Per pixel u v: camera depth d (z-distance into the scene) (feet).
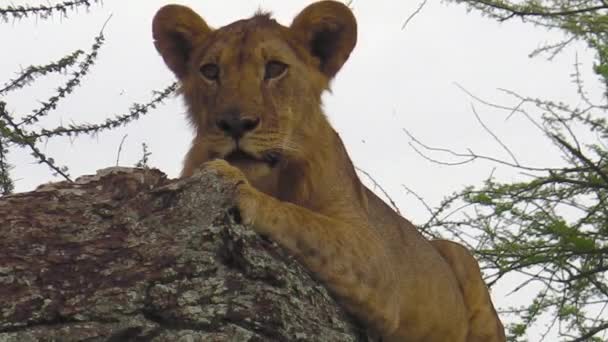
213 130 35.24
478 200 53.16
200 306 28.04
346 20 39.37
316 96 38.37
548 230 53.52
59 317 27.37
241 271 29.14
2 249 28.60
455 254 45.70
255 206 32.14
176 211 29.66
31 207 29.81
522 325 52.75
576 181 54.85
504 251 52.75
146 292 27.89
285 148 36.32
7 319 27.22
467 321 44.83
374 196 42.75
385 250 37.91
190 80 38.17
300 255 33.86
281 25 38.50
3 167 40.01
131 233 29.25
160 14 39.19
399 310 39.42
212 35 38.29
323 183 37.83
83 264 28.45
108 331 27.27
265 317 28.58
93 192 30.50
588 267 54.24
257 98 35.78
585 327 53.67
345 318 35.04
